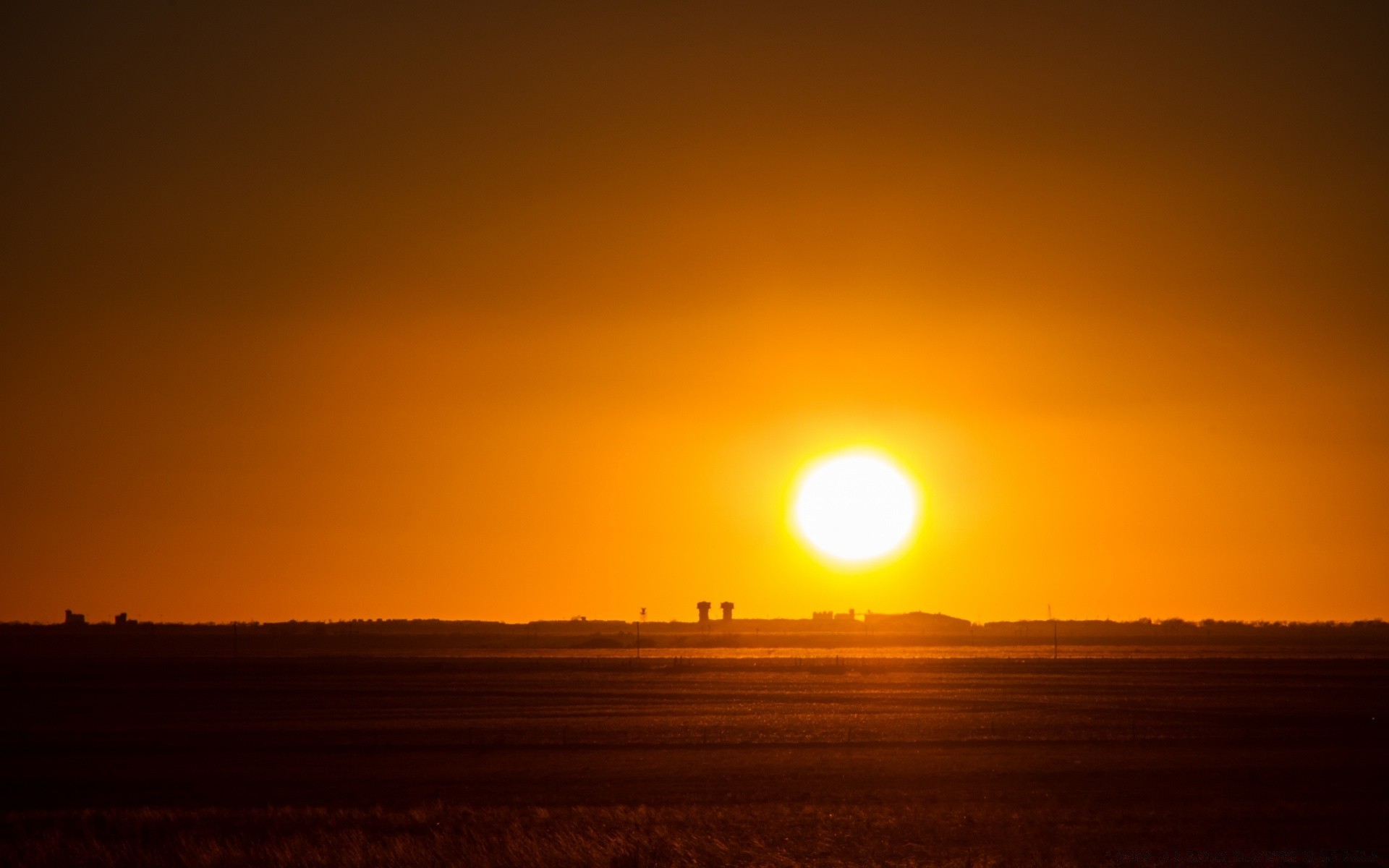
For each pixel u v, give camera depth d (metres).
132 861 158.25
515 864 156.25
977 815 190.62
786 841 171.88
